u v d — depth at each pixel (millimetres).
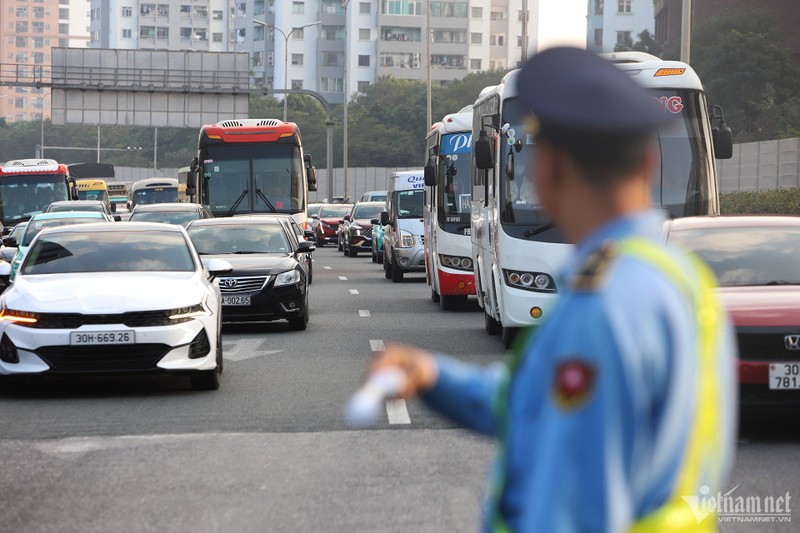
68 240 19781
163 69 92312
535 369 2879
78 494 11141
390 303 36094
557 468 2709
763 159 65000
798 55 115938
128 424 15047
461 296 33812
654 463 2758
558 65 2969
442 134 34375
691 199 23594
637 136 2969
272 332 27375
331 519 10062
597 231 3014
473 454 12844
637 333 2742
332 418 15242
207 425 14883
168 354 17484
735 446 13297
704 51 105062
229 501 10781
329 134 94188
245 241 29438
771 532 9562
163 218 45375
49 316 17453
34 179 70062
